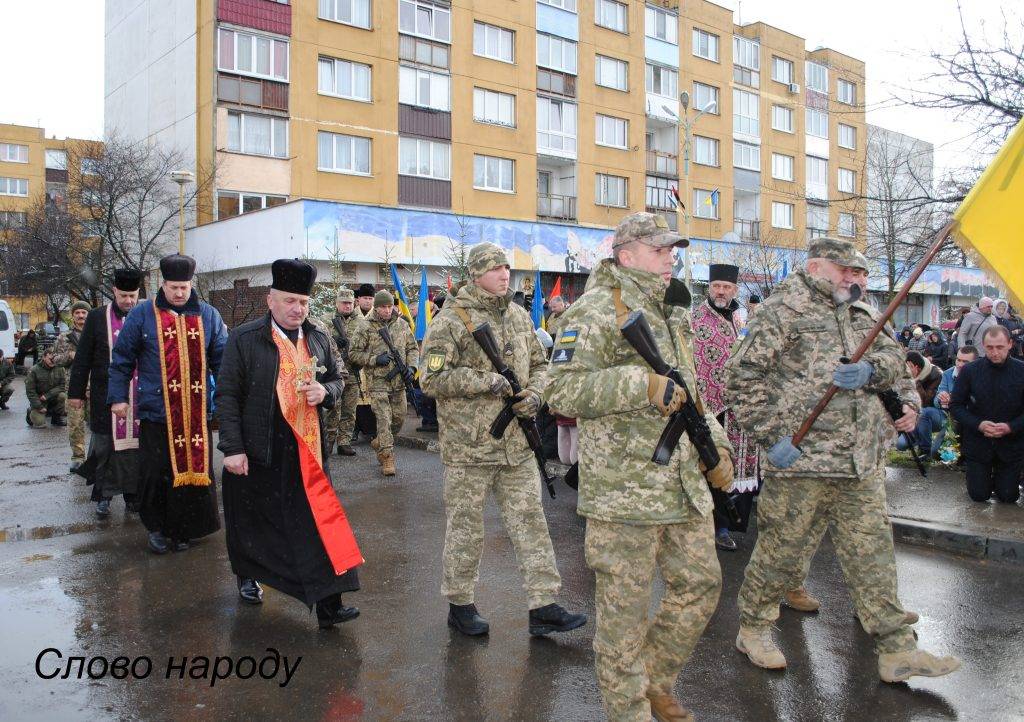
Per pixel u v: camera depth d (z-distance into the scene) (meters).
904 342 19.38
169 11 27.19
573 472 3.37
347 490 8.21
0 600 4.99
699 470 3.08
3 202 55.22
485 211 29.44
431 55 28.12
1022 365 6.74
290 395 4.51
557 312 10.76
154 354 5.79
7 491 8.23
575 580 5.35
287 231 22.70
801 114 39.94
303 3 25.81
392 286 22.39
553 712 3.51
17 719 3.49
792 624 4.59
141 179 25.75
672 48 34.97
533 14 30.48
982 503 6.91
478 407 4.33
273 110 25.48
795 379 3.90
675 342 3.13
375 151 27.11
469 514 4.36
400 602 4.94
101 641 4.35
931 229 10.08
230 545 4.66
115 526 6.79
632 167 33.62
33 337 27.44
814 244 3.97
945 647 4.22
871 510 3.84
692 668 3.98
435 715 3.50
